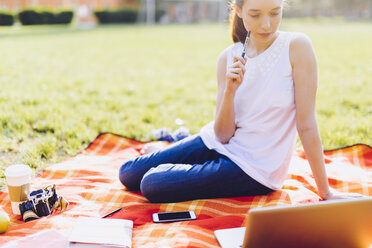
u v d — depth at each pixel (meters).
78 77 7.55
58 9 28.47
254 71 2.39
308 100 2.28
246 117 2.47
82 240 1.98
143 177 2.50
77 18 34.31
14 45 13.36
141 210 2.42
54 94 5.83
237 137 2.53
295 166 3.09
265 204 2.41
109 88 6.54
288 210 1.70
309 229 1.77
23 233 2.12
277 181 2.48
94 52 12.06
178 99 5.88
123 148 3.54
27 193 2.39
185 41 16.27
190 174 2.40
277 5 2.10
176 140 3.67
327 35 18.61
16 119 4.32
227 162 2.43
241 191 2.48
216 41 16.33
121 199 2.58
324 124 4.45
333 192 2.51
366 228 1.84
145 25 30.81
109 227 2.12
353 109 5.17
